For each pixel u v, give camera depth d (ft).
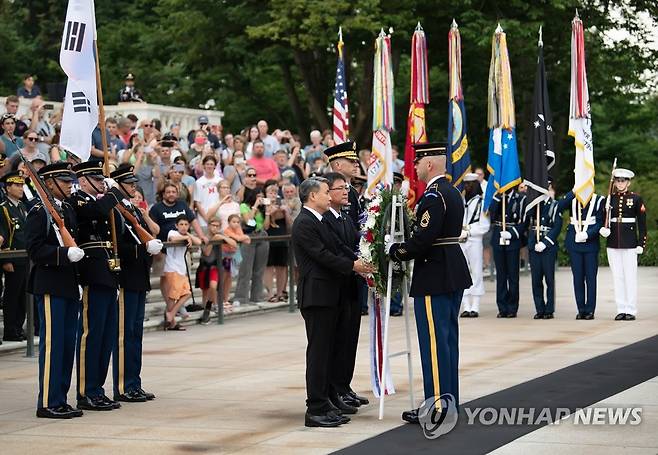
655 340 63.52
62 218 44.09
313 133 97.50
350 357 45.11
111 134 82.17
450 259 41.42
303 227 41.73
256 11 142.31
